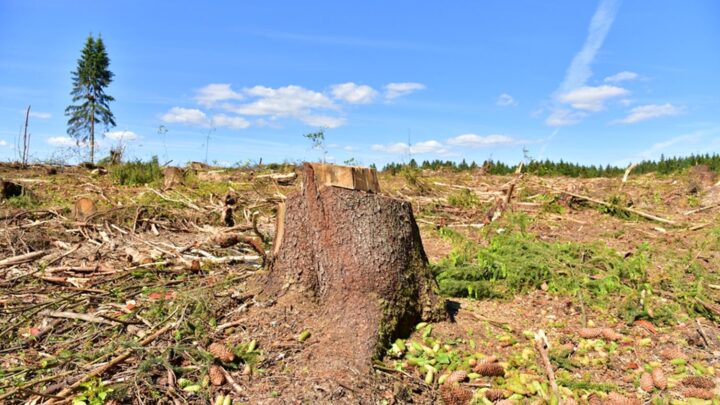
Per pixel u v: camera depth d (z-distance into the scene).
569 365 3.51
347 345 3.40
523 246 5.53
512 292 4.73
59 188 9.98
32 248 5.86
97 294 4.48
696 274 5.08
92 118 37.88
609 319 4.25
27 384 3.06
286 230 4.03
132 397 2.99
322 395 3.00
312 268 3.88
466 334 3.79
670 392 3.30
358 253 3.65
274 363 3.34
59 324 3.95
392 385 3.17
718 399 3.19
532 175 17.38
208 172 13.11
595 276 4.89
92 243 6.26
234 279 4.59
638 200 10.98
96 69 37.66
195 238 6.80
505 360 3.54
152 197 9.21
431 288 3.88
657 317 4.24
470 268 4.89
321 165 3.88
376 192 3.96
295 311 3.79
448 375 3.29
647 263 5.32
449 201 10.63
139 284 4.69
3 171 12.20
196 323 3.76
